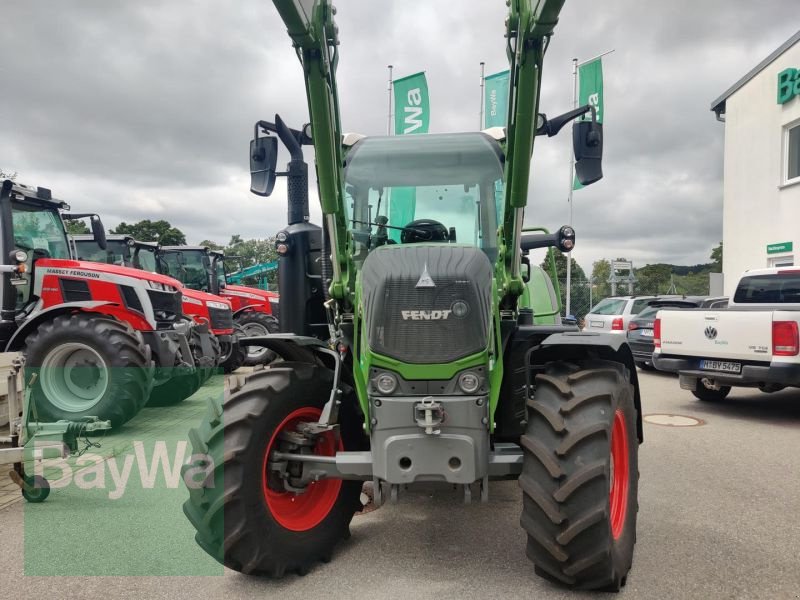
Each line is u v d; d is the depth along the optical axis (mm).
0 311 7047
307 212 4820
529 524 2893
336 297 3598
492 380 3182
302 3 2902
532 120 3176
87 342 6285
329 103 3361
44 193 7762
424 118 18266
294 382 3381
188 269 15352
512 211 3402
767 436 6594
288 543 3217
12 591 3102
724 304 11648
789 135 14734
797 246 14281
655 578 3205
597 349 3395
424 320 3051
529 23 2992
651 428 7004
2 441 4379
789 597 3000
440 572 3312
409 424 3023
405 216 4223
